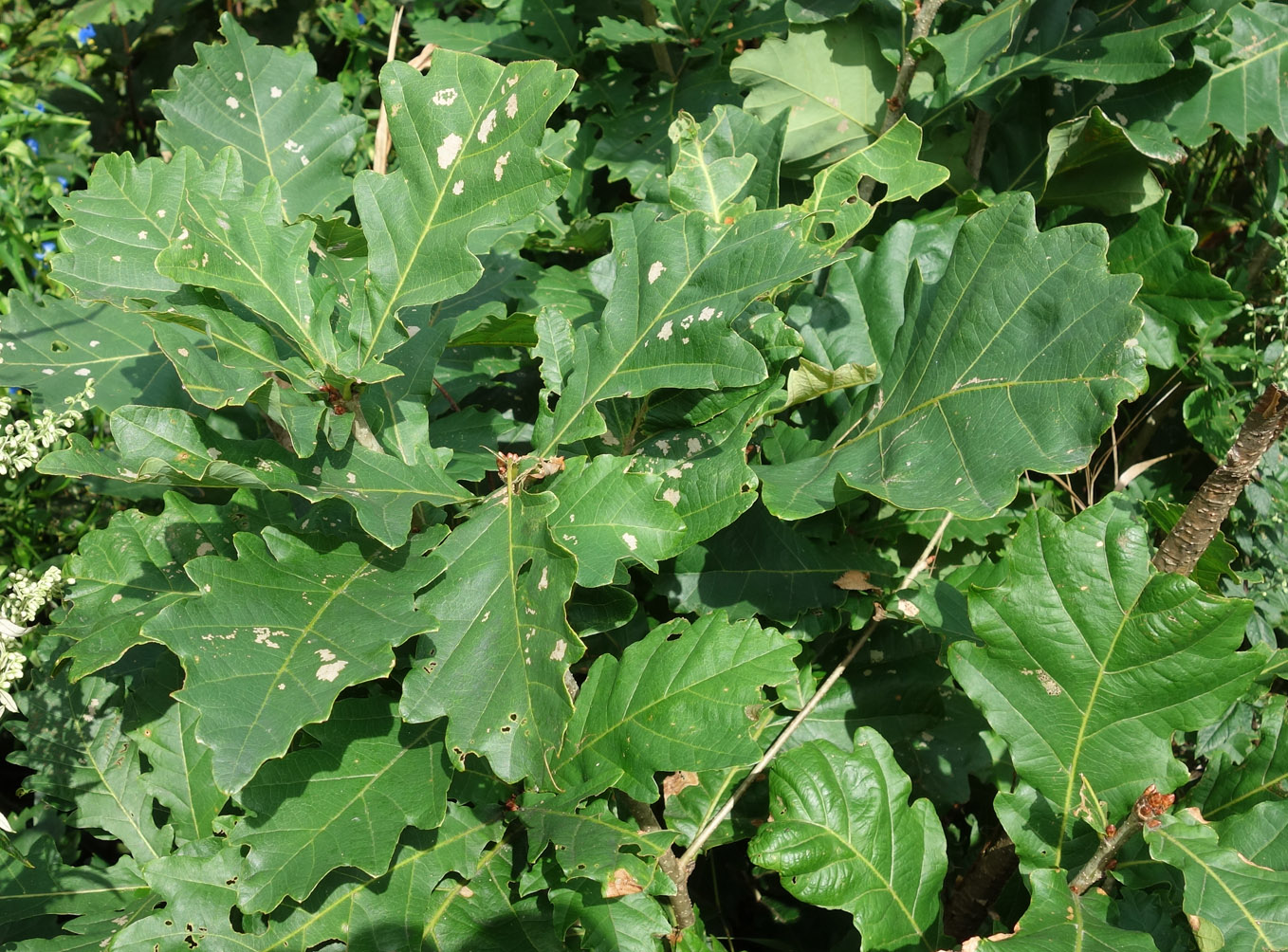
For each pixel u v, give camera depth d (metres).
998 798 0.87
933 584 1.01
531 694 0.74
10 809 1.25
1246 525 1.12
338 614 0.74
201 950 0.81
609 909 0.83
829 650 1.04
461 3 1.57
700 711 0.83
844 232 0.94
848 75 1.16
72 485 1.29
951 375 0.86
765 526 1.00
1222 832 0.83
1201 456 1.26
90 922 0.87
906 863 0.86
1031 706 0.85
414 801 0.82
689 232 0.86
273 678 0.71
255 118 1.07
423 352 0.92
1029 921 0.79
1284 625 1.08
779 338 0.86
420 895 0.84
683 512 0.87
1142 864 0.85
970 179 1.18
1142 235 1.13
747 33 1.31
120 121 1.79
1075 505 1.17
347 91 1.55
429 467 0.82
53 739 0.93
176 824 0.90
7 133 1.40
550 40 1.37
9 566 1.21
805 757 0.86
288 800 0.81
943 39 1.09
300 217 0.95
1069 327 0.81
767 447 1.01
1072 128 1.08
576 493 0.81
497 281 1.08
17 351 0.97
